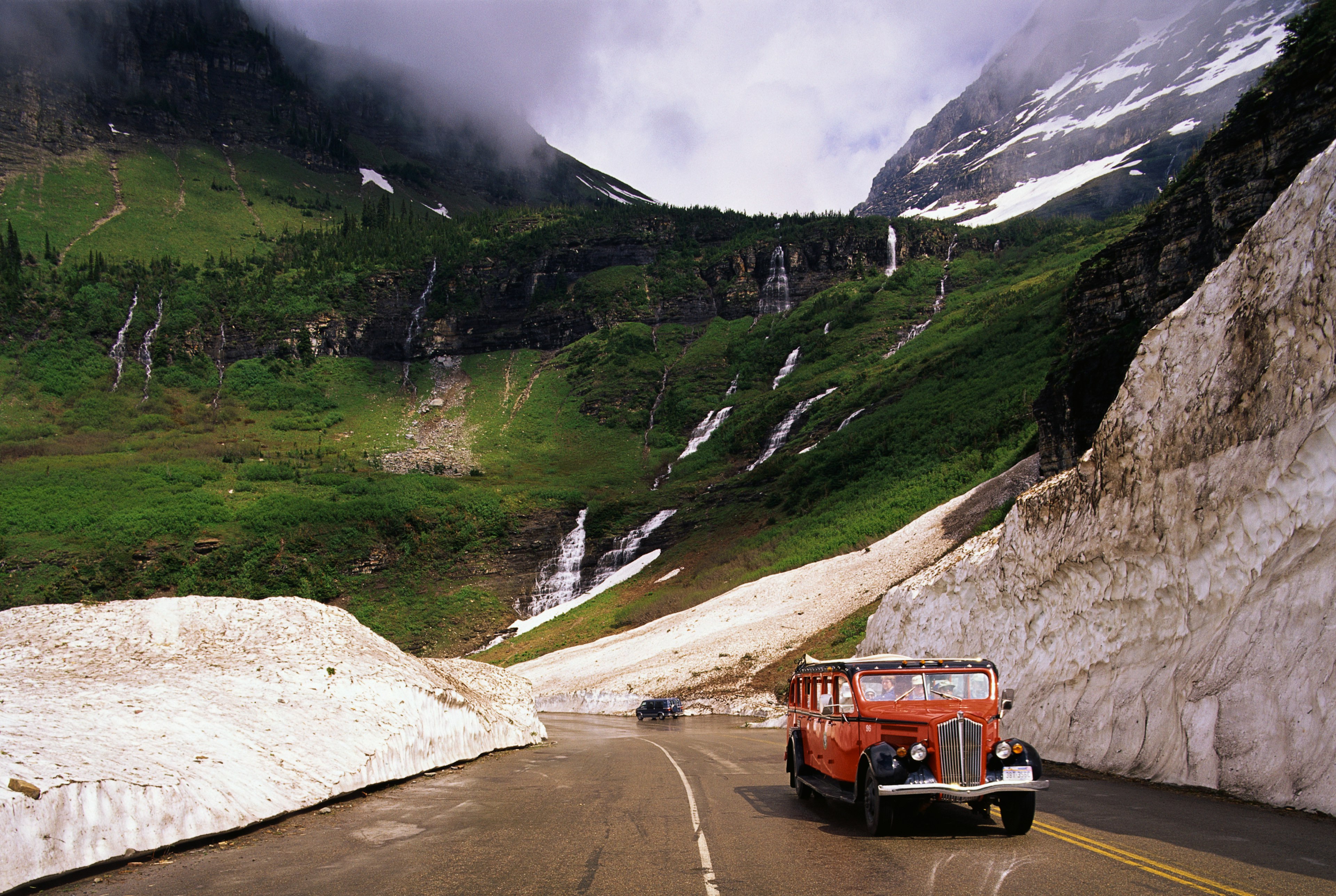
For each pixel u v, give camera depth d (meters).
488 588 87.19
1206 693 11.46
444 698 16.77
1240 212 31.56
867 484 70.69
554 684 54.78
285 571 86.38
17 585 79.75
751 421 121.94
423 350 170.75
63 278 166.38
